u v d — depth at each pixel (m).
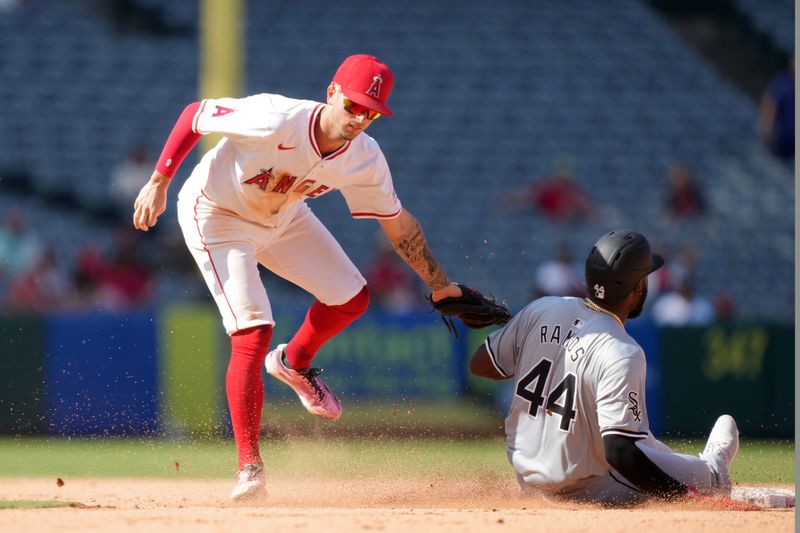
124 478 25.09
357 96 15.02
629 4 73.75
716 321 40.62
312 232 18.17
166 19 70.06
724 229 58.50
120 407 36.62
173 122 63.69
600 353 15.40
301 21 70.25
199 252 16.98
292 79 66.56
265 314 16.61
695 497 15.58
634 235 15.68
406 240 17.38
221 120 15.95
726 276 56.19
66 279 53.50
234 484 22.91
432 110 65.75
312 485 19.56
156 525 12.45
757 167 62.94
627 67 69.25
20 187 59.38
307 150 15.72
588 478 15.79
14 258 50.84
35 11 69.81
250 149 15.98
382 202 16.75
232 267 16.72
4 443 35.09
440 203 60.19
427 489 18.59
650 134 65.12
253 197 16.55
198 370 36.66
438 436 36.69
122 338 36.84
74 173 59.91
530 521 13.13
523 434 16.23
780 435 37.69
